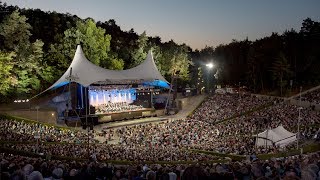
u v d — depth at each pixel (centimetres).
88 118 6206
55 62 7306
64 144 4106
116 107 6931
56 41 7750
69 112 6097
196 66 11494
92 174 1192
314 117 5522
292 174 706
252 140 4447
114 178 1122
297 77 10406
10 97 6141
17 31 6172
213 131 5497
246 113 7056
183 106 8312
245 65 12031
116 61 8269
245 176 1151
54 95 7006
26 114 5550
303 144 3972
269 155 3391
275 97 8481
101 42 8012
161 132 5516
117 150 3584
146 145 4731
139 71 7588
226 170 1162
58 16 9712
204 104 8288
